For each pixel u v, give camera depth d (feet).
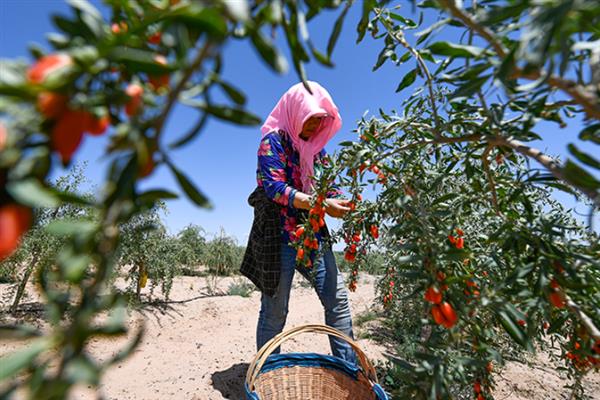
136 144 1.10
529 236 3.21
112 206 1.13
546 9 1.47
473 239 4.42
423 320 2.92
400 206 3.34
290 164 7.72
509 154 3.95
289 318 14.82
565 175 2.01
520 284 3.27
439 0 1.80
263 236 7.50
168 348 10.21
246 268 8.39
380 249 7.35
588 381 9.05
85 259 1.08
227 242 30.35
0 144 1.00
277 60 1.26
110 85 1.36
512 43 2.19
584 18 1.50
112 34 1.34
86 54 1.07
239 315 15.06
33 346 0.98
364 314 14.38
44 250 10.93
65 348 1.01
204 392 7.46
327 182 5.34
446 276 2.96
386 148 4.73
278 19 1.35
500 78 1.74
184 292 20.40
